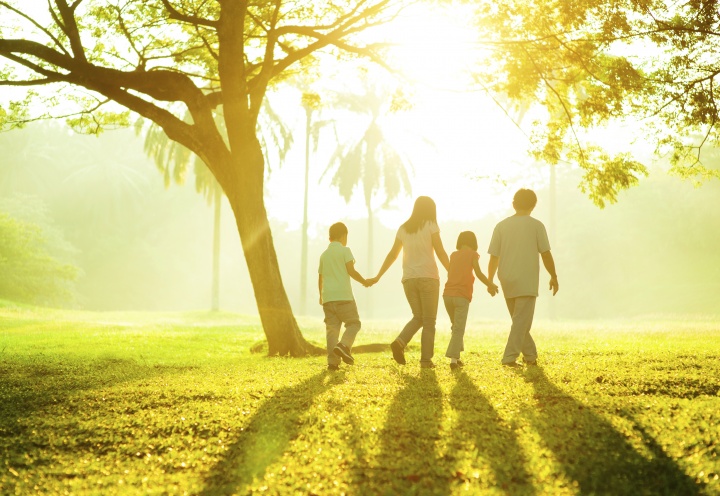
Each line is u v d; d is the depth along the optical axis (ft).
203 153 46.34
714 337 58.03
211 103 50.19
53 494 15.38
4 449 19.60
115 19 51.06
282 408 22.04
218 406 22.63
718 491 13.85
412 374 28.43
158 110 46.42
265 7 51.75
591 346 45.14
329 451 16.84
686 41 41.83
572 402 21.42
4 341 57.93
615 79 44.62
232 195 46.42
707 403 20.97
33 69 45.29
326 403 22.12
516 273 29.94
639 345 45.37
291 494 14.26
